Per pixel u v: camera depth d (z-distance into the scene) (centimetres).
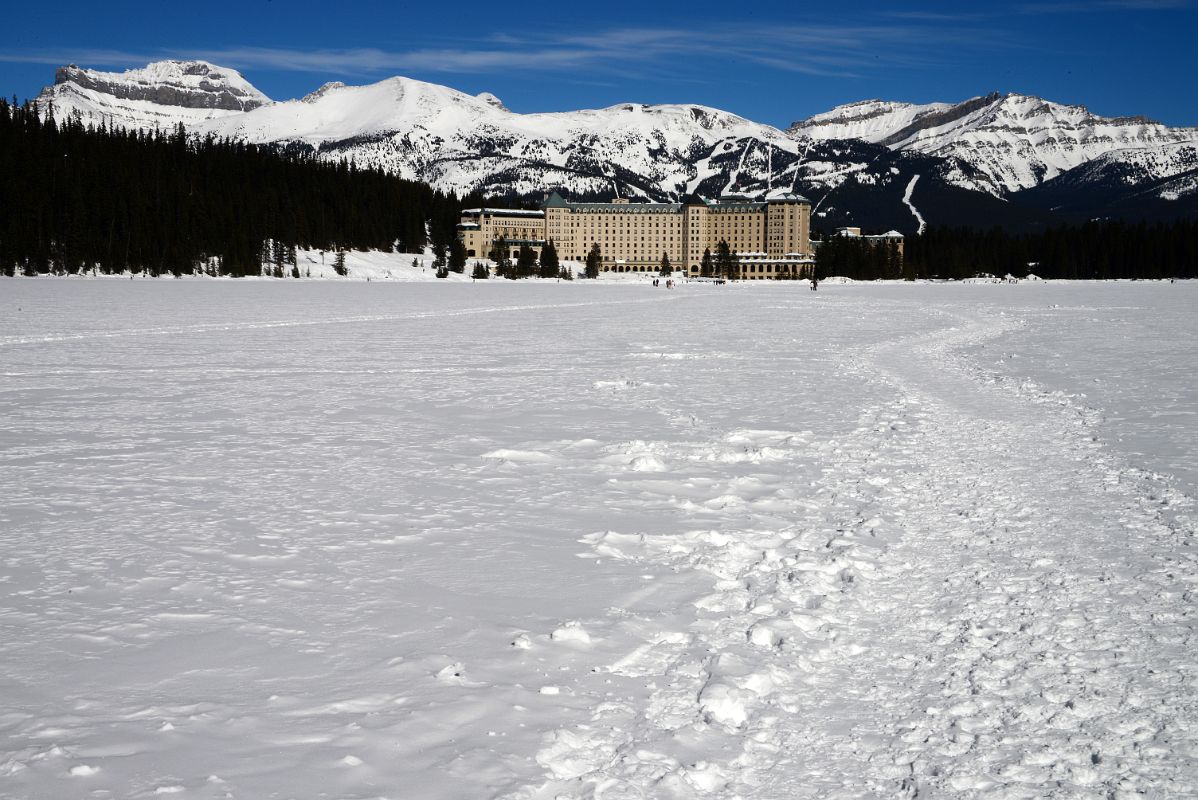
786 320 6862
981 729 831
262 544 1380
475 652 995
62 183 17400
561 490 1730
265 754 778
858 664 973
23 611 1100
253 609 1116
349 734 814
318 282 18062
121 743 792
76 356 3978
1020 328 5853
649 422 2453
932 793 730
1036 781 747
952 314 7594
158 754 775
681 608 1136
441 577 1242
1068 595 1151
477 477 1830
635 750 790
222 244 18862
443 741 805
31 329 5328
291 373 3478
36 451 2042
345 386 3131
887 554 1328
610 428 2367
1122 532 1413
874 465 1917
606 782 737
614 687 916
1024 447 2080
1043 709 862
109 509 1568
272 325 6038
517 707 869
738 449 2091
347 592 1180
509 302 10106
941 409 2639
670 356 4147
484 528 1478
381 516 1541
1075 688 902
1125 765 764
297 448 2100
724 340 5044
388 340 4984
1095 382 3162
